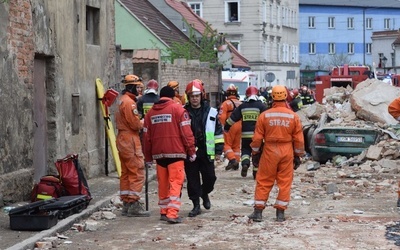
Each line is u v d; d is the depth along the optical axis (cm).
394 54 9562
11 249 1059
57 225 1238
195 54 4600
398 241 1134
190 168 1404
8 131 1447
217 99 4328
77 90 1867
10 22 1455
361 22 11594
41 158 1669
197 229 1265
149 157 1370
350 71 5072
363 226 1258
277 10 8662
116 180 1925
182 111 1338
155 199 1655
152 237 1200
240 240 1163
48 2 1662
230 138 2117
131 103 1395
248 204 1545
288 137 1324
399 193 1466
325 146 2294
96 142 2023
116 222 1346
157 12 5581
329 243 1124
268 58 8256
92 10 2052
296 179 1978
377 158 2194
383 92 2703
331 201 1575
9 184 1438
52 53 1691
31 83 1552
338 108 2938
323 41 11325
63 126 1766
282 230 1236
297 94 3089
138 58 2881
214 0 7912
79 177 1434
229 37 7925
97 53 2044
